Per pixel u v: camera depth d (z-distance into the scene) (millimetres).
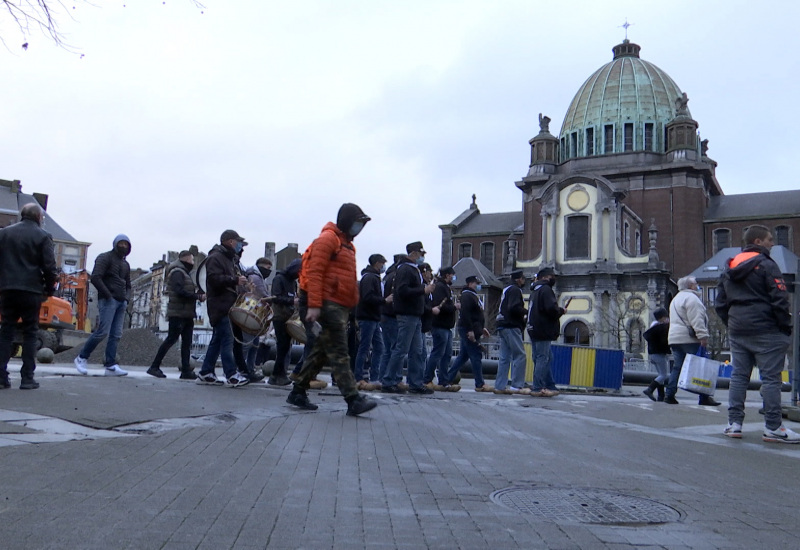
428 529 3496
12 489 3756
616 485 4766
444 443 6105
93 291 47781
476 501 4117
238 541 3154
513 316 13031
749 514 4109
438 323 12609
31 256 8008
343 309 7289
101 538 3078
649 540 3471
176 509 3600
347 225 7207
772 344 7438
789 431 7469
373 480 4516
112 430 5707
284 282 10859
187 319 11562
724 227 65125
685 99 65688
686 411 10875
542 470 5164
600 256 55750
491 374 22719
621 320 54094
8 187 80562
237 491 4027
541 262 58250
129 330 18750
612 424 8492
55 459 4496
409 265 10953
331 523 3514
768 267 7453
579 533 3545
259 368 15312
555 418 8703
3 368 7969
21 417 5859
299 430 6230
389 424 6977
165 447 5125
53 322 23734
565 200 57812
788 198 66375
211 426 6172
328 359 7395
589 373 18266
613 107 67562
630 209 62500
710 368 11078
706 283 58125
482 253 77062
